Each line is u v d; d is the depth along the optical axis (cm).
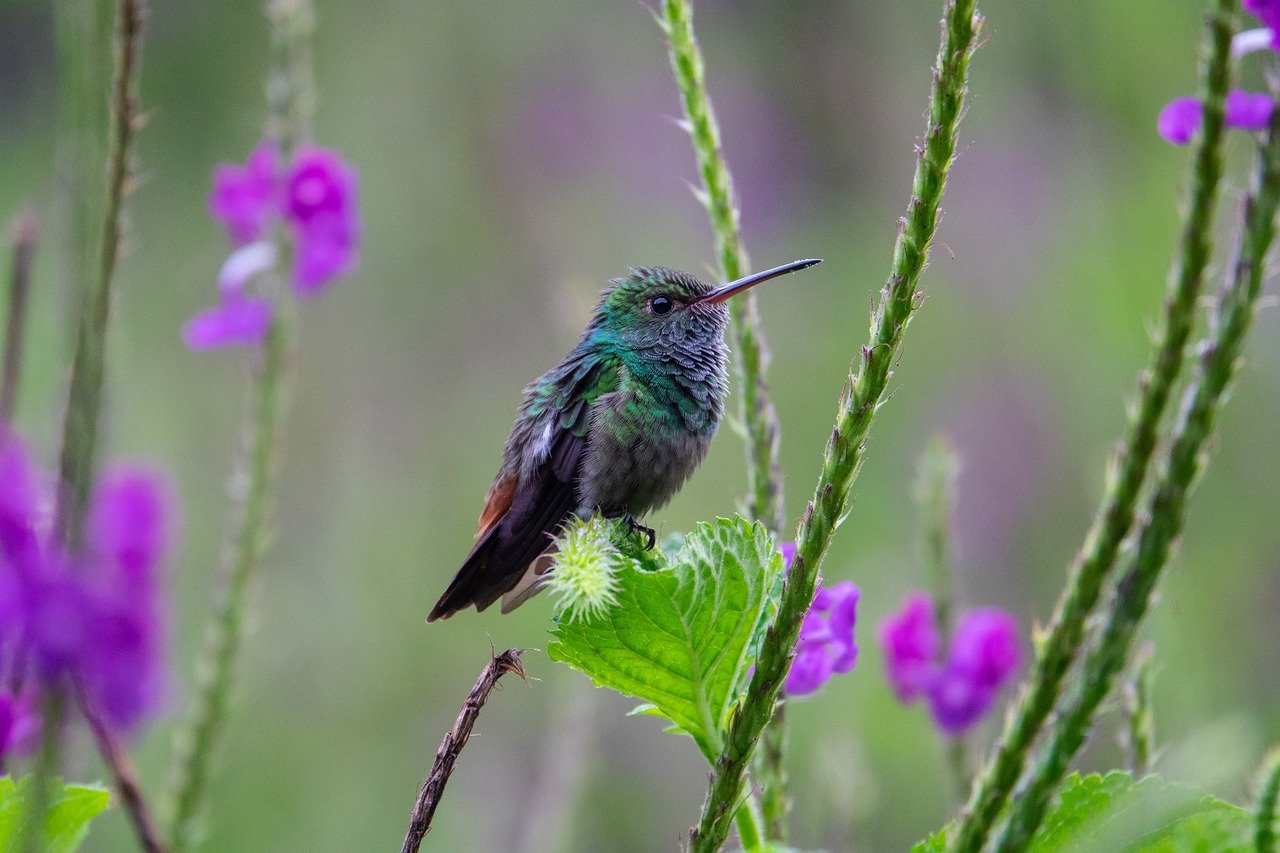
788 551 442
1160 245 1345
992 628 576
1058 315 1630
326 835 1192
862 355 330
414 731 1337
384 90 2006
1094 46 1434
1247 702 955
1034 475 1561
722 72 2173
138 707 396
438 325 1819
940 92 327
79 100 345
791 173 2145
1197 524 1248
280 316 647
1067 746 319
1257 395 1316
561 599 359
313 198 666
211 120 1862
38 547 322
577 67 2106
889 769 1134
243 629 580
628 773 1344
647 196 2067
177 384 1616
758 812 375
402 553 1458
